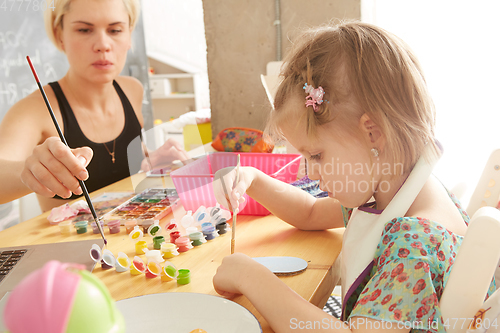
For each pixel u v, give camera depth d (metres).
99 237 0.87
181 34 4.45
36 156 0.77
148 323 0.52
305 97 0.65
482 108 1.88
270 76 1.50
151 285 0.66
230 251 0.78
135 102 1.98
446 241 0.58
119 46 1.67
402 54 0.64
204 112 2.49
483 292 0.52
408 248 0.56
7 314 0.24
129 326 0.52
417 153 0.64
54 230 0.93
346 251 0.69
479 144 1.89
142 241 0.79
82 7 1.53
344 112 0.63
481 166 1.88
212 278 0.68
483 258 0.51
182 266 0.72
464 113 1.90
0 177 1.04
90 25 1.55
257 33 1.91
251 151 1.67
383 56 0.63
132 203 1.00
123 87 1.93
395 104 0.62
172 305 0.55
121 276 0.69
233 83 2.01
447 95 1.92
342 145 0.64
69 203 1.07
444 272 0.57
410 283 0.54
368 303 0.54
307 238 0.84
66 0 1.51
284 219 0.89
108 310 0.27
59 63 2.87
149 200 1.01
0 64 2.47
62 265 0.27
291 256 0.75
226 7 1.93
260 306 0.55
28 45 2.65
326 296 0.69
